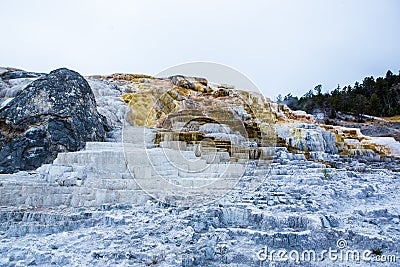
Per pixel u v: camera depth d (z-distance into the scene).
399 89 47.47
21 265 4.12
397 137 29.52
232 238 5.02
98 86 16.88
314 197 6.68
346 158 13.45
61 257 4.25
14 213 5.49
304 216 5.31
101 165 7.58
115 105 14.05
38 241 4.80
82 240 4.79
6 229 5.20
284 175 8.41
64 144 9.04
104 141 10.55
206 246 4.66
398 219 5.79
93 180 6.74
